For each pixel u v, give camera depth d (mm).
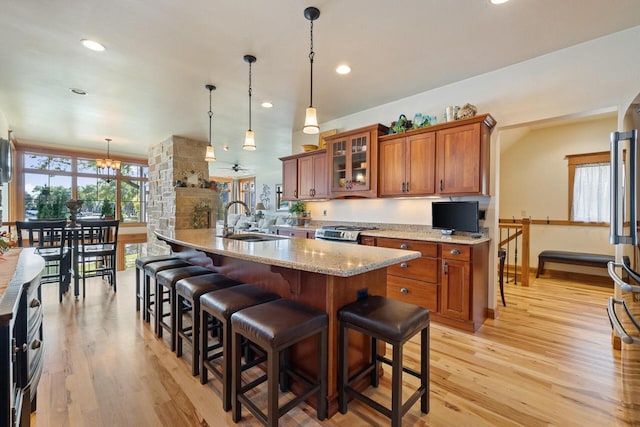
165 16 2162
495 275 3117
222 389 1791
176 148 5688
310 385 1694
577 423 1580
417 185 3336
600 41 2479
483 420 1603
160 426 1545
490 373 2059
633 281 1611
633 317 1599
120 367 2107
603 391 1854
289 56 2738
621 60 2396
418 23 2252
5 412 948
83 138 5879
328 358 1642
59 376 1983
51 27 2281
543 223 5336
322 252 1904
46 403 1705
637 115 1640
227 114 4406
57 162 6895
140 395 1796
